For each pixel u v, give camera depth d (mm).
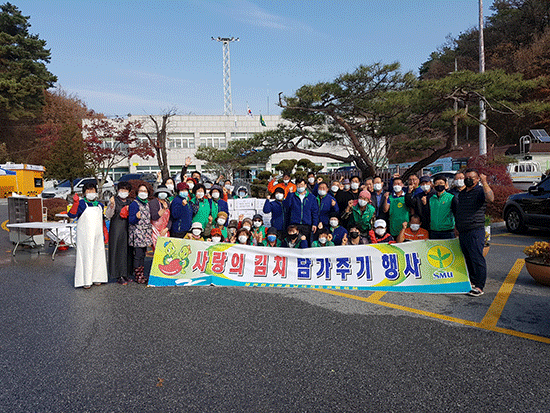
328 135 16516
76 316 4965
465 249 5773
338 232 7371
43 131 30219
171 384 3293
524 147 29547
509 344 3986
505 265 7355
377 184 7773
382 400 3025
